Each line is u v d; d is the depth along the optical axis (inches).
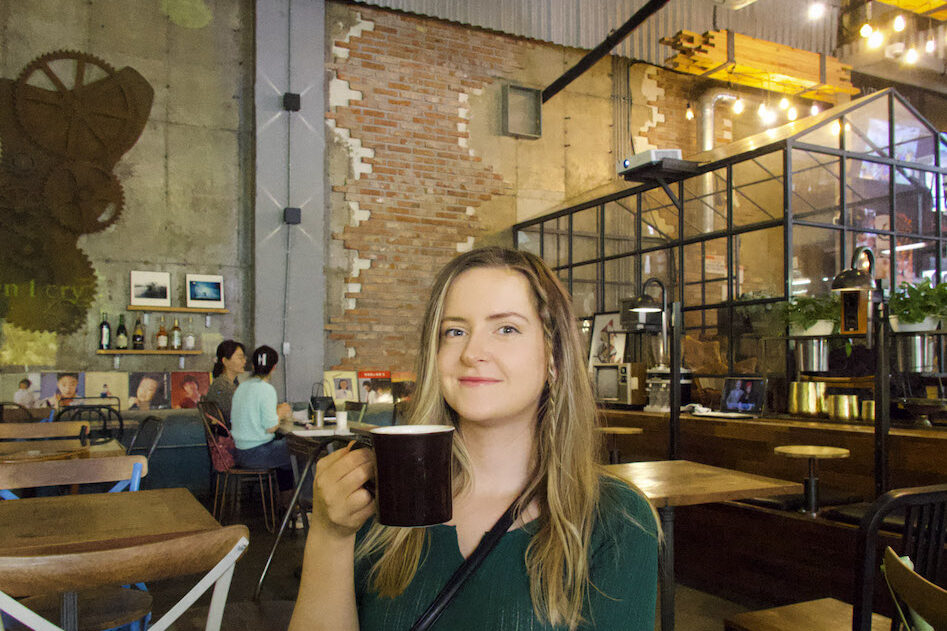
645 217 252.1
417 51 272.4
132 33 233.3
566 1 294.4
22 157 215.9
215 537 49.5
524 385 34.2
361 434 30.6
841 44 358.0
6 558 43.6
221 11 246.2
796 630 67.2
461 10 274.4
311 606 31.0
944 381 138.6
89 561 45.5
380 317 261.4
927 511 61.0
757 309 203.3
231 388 200.4
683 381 192.1
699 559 140.1
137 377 224.4
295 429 175.0
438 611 31.3
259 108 243.6
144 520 66.6
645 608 32.6
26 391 209.8
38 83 219.3
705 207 227.3
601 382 215.5
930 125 228.7
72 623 57.1
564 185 297.9
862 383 148.3
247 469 180.4
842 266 205.3
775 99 347.6
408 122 270.1
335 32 259.6
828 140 212.5
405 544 33.5
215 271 240.8
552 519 32.6
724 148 229.9
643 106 316.2
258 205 241.8
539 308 35.3
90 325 222.2
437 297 36.2
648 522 33.8
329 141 257.8
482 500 35.2
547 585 31.4
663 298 148.3
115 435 202.2
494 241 283.0
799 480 142.0
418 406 36.4
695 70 304.5
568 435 34.6
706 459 164.7
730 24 324.2
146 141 233.5
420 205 270.7
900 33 358.9
